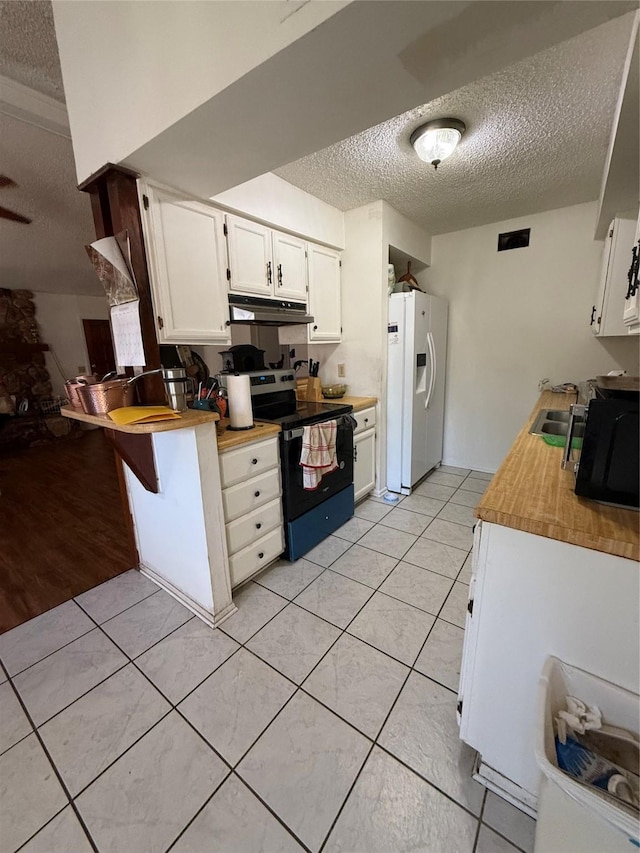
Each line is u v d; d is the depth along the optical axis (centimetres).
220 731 123
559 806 74
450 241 338
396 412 303
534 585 89
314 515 229
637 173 161
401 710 129
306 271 256
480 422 355
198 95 107
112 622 174
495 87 148
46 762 115
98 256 157
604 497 92
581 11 79
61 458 457
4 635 167
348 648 156
